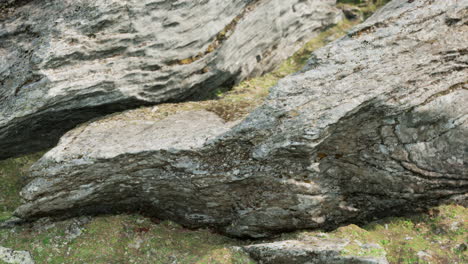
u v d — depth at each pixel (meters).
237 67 11.70
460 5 8.09
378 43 8.02
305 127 7.43
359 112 7.62
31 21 9.27
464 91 8.01
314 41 14.02
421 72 7.84
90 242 8.53
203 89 11.27
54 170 8.31
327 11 14.25
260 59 12.54
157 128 8.89
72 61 9.00
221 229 9.05
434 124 7.99
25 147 10.47
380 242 7.84
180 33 10.02
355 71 7.87
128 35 9.38
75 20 9.02
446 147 8.13
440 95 7.88
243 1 11.11
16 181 10.20
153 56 9.79
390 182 8.23
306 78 7.98
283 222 8.45
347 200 8.50
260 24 11.82
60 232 8.78
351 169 8.26
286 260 7.53
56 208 8.88
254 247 7.89
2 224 8.93
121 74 9.47
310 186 7.99
